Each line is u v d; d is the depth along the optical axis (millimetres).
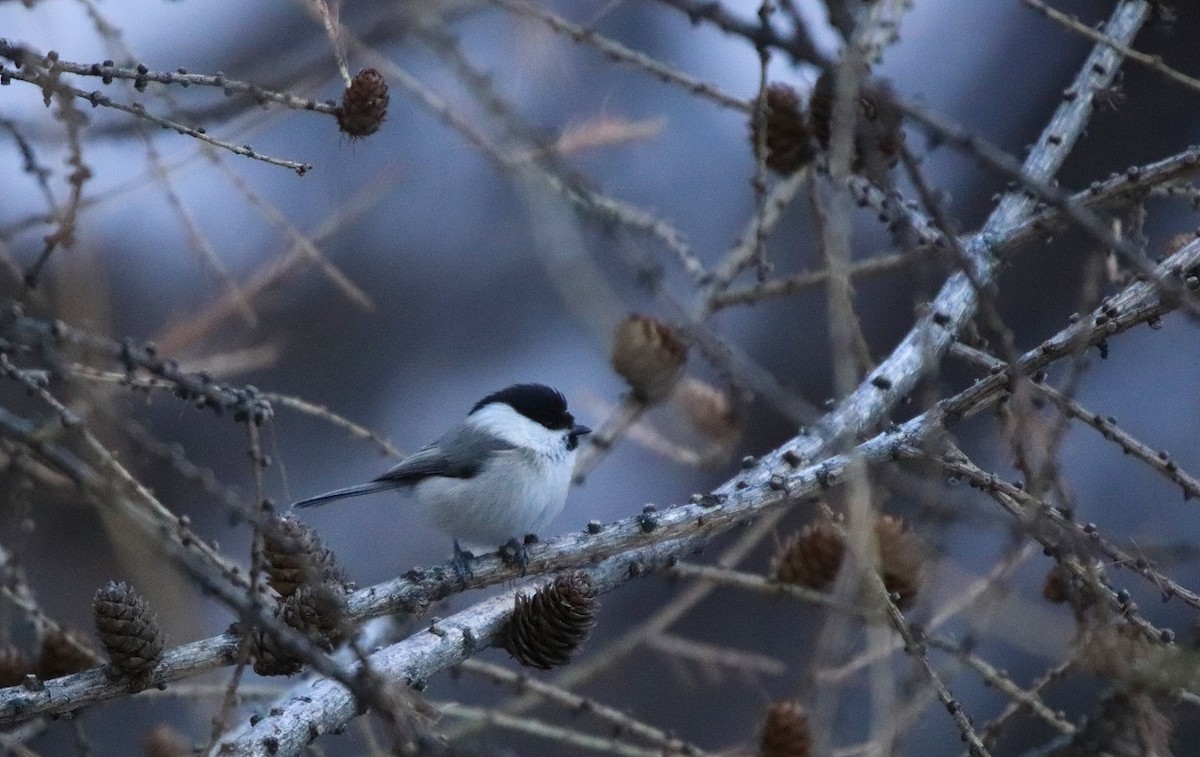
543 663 8047
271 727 7105
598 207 9141
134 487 7684
